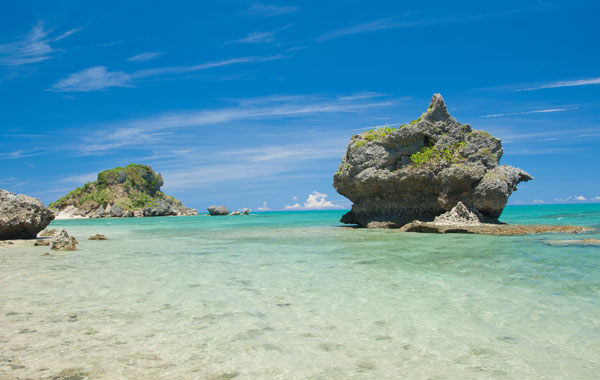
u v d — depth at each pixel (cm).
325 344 677
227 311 877
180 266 1520
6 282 1206
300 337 710
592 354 623
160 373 563
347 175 3784
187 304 937
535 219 4691
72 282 1205
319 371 571
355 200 4012
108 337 709
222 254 1895
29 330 744
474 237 2458
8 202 2744
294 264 1533
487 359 609
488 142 3350
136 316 838
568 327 746
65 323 788
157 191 15388
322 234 3031
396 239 2466
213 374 561
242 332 738
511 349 647
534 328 743
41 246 2383
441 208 3350
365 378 548
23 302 955
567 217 5175
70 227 5281
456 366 585
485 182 3120
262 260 1661
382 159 3566
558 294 988
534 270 1308
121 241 2756
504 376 551
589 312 835
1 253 2011
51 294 1041
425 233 2861
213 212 12344
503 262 1480
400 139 3500
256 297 1002
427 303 927
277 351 646
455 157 3322
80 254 1955
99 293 1052
